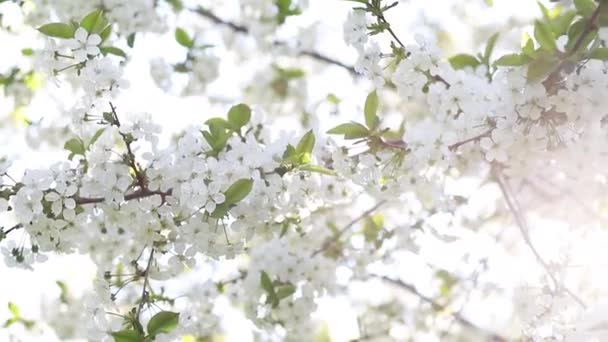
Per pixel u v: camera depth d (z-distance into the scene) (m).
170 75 2.39
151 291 2.11
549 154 2.05
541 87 2.00
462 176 2.16
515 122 2.01
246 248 2.16
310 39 2.56
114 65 2.05
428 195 2.15
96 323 2.07
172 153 2.04
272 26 2.51
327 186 2.10
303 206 2.09
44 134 2.38
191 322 2.20
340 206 2.27
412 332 2.41
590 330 2.10
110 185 2.02
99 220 2.08
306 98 2.63
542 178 2.18
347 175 2.06
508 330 2.36
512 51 2.07
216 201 2.01
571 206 2.21
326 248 2.28
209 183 2.02
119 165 2.02
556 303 2.11
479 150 2.08
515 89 2.01
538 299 2.12
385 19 2.06
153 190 2.03
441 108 2.04
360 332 2.39
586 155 2.03
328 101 2.54
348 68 2.55
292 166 2.06
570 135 2.02
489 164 2.13
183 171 2.03
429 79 2.06
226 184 2.03
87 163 2.04
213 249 2.05
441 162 2.05
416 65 2.04
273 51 2.56
